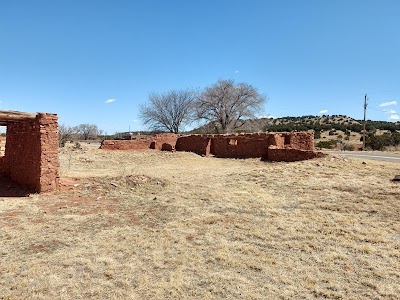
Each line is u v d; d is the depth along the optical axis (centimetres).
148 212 936
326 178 1312
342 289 502
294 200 1049
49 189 1137
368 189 1105
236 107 4591
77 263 591
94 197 1103
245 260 606
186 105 5134
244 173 1566
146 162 2450
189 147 3120
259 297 479
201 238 723
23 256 617
